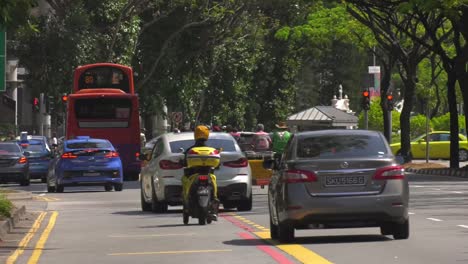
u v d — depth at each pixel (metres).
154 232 50.75
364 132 44.00
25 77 150.88
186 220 55.00
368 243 42.34
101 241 46.59
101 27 151.00
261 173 87.81
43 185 112.88
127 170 118.56
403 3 104.31
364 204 41.84
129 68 121.75
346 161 42.06
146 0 152.50
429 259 36.50
